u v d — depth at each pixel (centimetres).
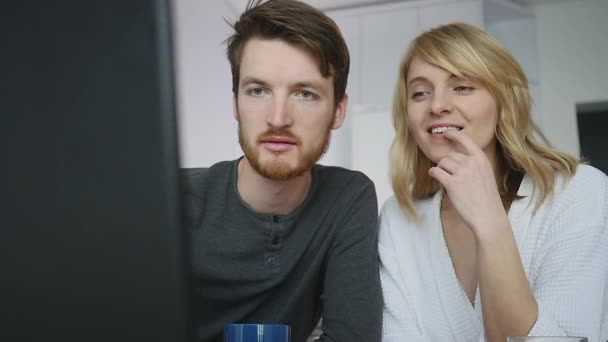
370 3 423
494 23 447
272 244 112
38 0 23
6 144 23
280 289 114
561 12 436
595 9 430
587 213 110
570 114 428
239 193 114
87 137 23
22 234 23
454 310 117
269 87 99
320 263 115
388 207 137
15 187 23
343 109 110
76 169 23
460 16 406
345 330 106
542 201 116
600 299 102
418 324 121
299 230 113
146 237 23
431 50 118
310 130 101
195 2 321
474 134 118
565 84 431
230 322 114
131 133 23
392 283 125
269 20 98
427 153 122
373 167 396
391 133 395
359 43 423
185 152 23
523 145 121
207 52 345
